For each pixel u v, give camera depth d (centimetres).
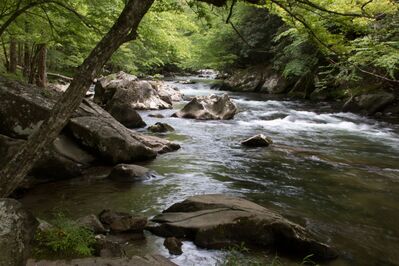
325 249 479
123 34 337
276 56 2464
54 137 336
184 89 2744
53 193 672
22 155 334
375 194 708
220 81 3244
